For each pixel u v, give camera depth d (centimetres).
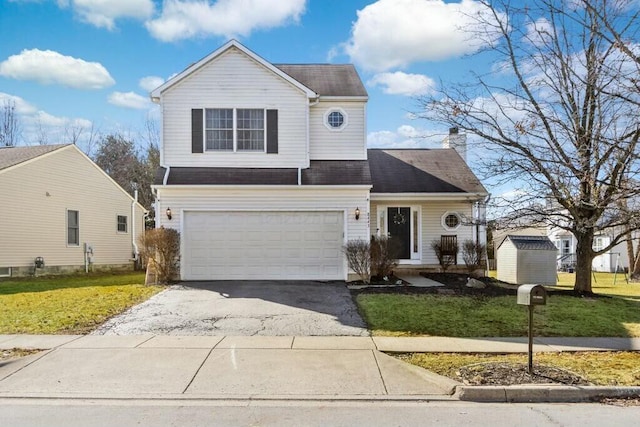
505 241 1673
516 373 634
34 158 1881
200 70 1475
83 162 2172
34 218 1881
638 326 908
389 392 589
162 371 651
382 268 1382
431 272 1691
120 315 967
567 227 1242
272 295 1158
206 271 1400
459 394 578
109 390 591
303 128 1488
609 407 551
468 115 1209
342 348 754
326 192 1418
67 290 1291
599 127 1039
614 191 1039
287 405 551
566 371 644
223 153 1465
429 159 1916
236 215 1408
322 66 1820
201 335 831
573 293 1245
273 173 1448
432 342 793
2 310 1011
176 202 1395
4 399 567
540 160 1139
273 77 1488
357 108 1568
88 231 2195
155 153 3891
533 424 494
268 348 753
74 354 719
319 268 1413
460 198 1647
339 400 567
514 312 993
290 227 1414
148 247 1348
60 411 530
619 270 2875
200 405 550
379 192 1644
